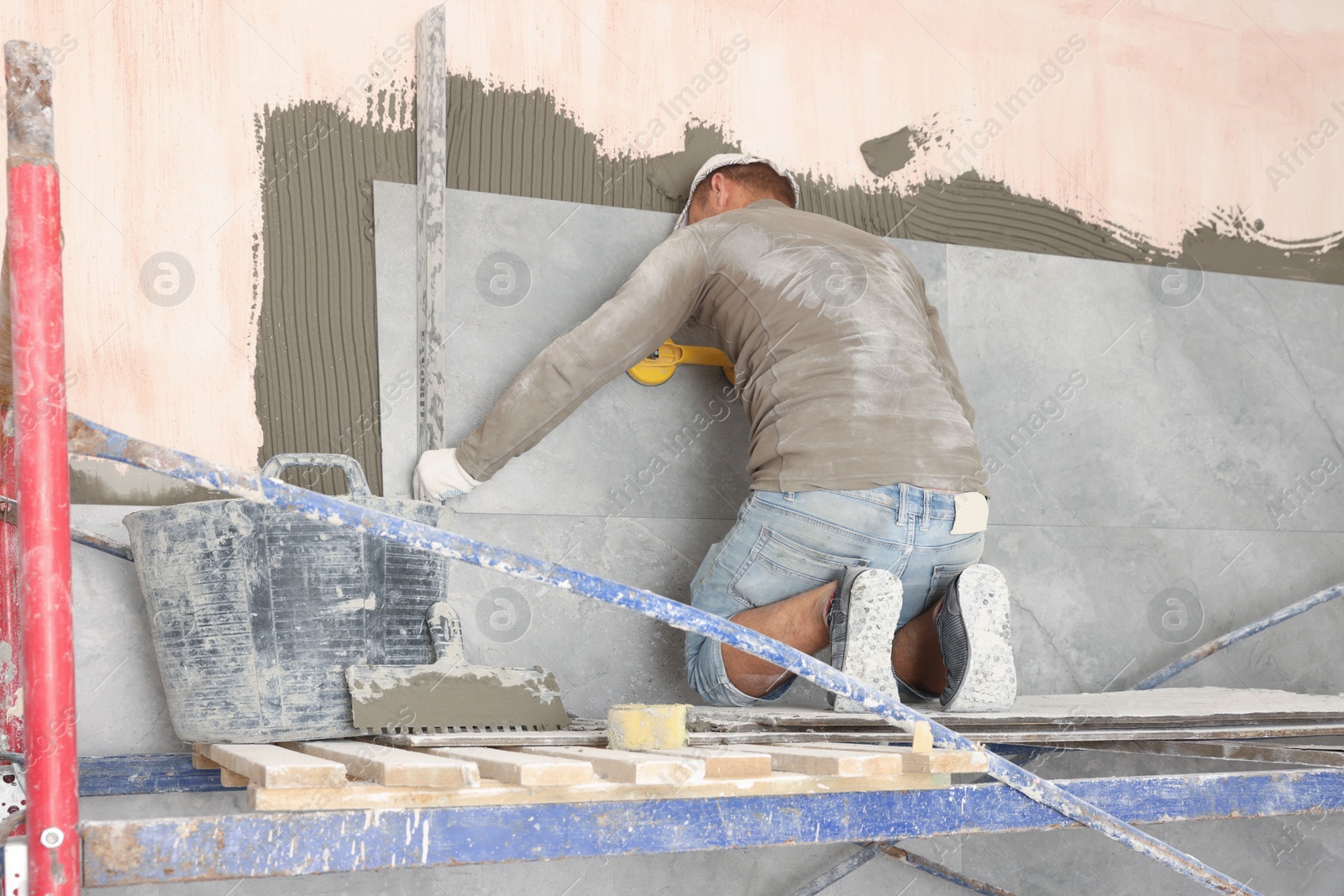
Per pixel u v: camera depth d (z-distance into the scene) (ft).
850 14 9.48
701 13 9.00
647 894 7.88
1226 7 10.77
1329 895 9.74
